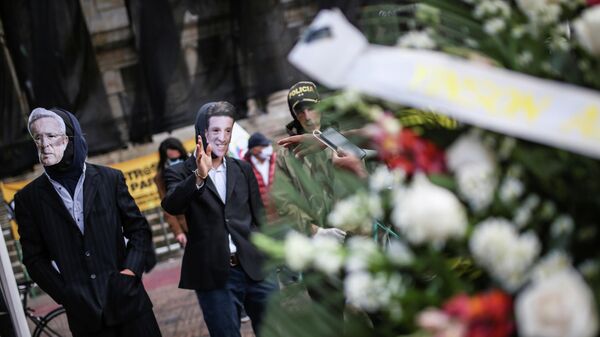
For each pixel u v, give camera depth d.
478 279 1.33
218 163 4.93
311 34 1.36
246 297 4.87
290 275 1.59
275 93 10.82
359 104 1.44
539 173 1.34
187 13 10.88
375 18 1.63
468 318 1.22
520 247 1.20
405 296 1.30
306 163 1.69
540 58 1.47
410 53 1.35
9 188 13.41
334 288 1.45
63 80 10.73
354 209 1.39
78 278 4.62
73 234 4.65
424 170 1.39
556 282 1.18
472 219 1.32
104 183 4.75
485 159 1.36
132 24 10.92
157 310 9.40
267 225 1.67
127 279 4.68
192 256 4.88
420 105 1.33
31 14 10.60
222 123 4.79
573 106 1.29
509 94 1.31
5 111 10.62
